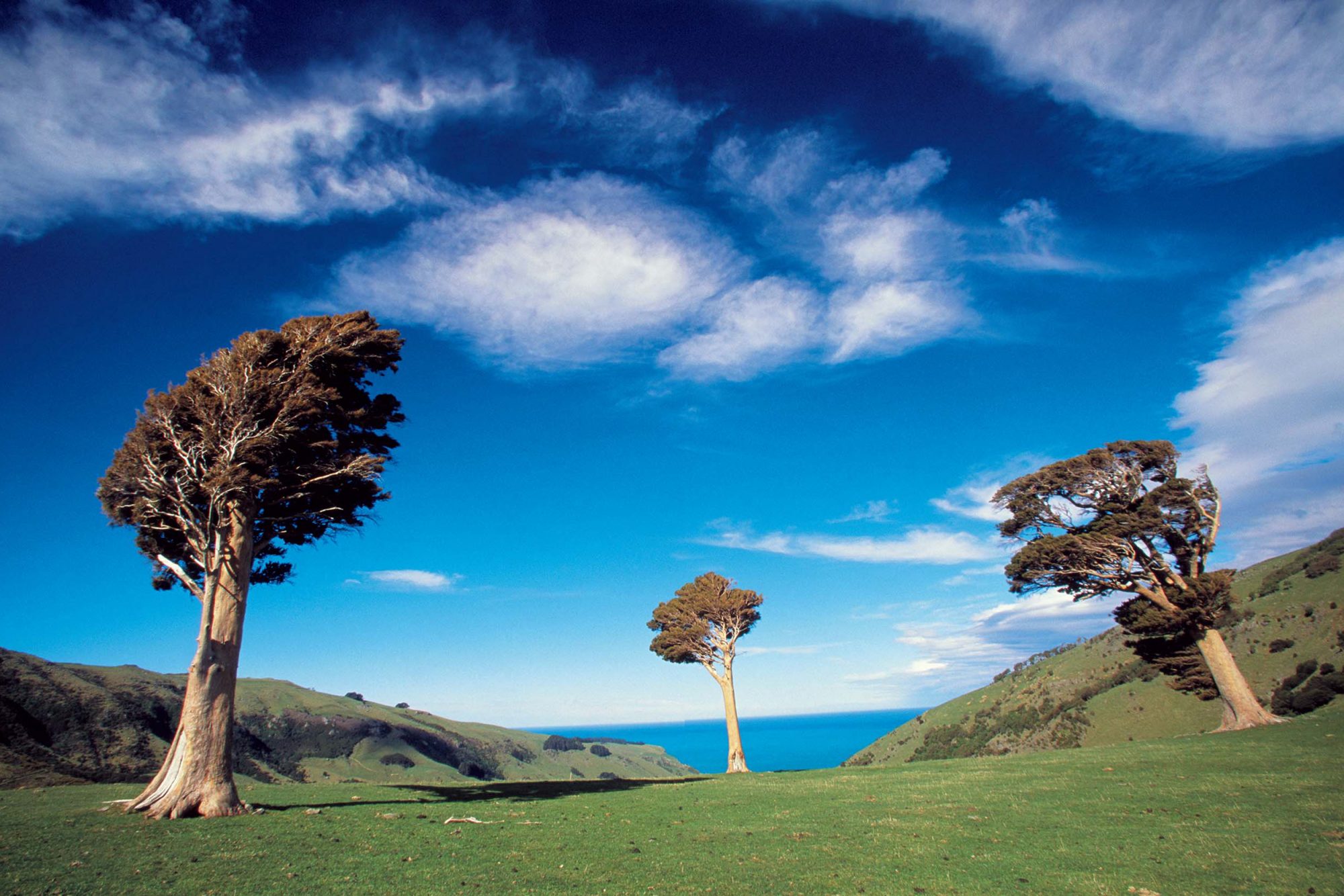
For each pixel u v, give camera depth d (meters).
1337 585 69.56
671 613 49.34
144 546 23.42
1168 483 39.25
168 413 21.88
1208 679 40.75
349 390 25.59
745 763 44.12
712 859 13.62
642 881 11.82
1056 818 16.78
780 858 13.61
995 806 19.33
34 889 10.81
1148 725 71.69
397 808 21.36
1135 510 39.22
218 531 21.16
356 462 23.30
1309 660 60.88
